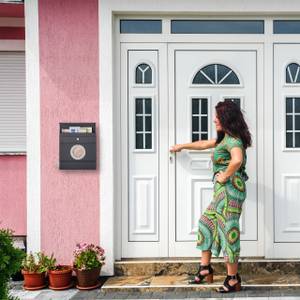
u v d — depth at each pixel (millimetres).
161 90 5109
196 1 4957
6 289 3045
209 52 5109
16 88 5777
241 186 4348
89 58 4992
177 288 4543
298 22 5109
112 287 4586
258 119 5074
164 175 5105
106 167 4969
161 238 5102
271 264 4918
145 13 5043
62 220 4988
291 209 5062
